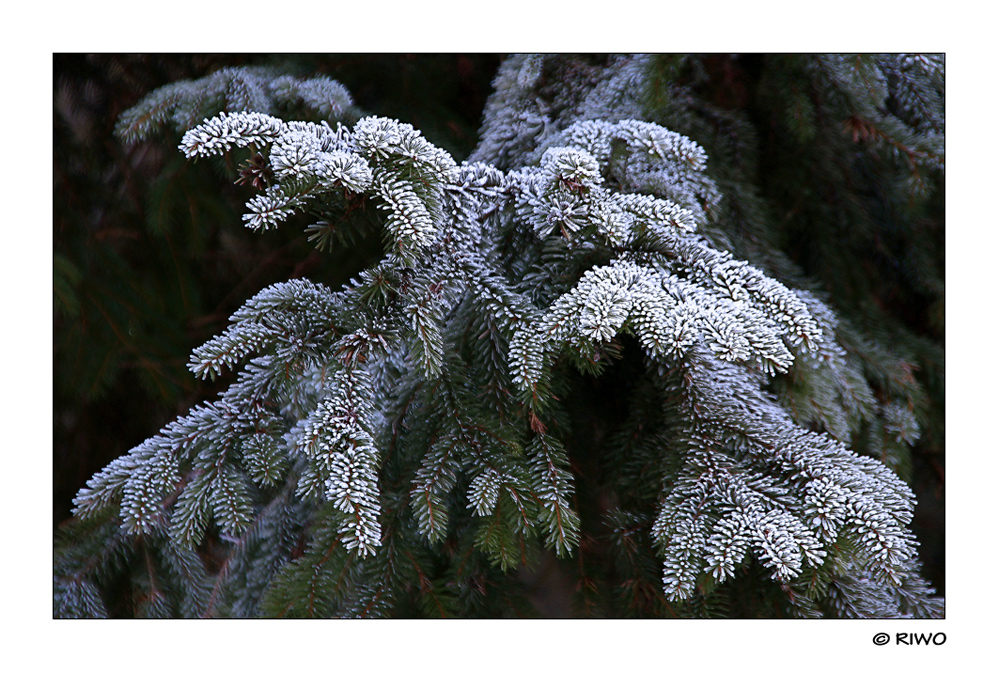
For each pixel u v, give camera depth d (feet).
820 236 8.47
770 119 8.41
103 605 7.90
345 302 7.55
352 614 7.58
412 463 7.62
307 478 7.40
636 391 7.85
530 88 8.27
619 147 7.67
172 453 7.48
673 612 7.60
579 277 7.62
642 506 7.73
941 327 8.48
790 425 7.55
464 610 7.70
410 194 7.39
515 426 7.60
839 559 7.30
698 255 7.55
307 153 7.33
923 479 8.46
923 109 8.19
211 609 7.91
